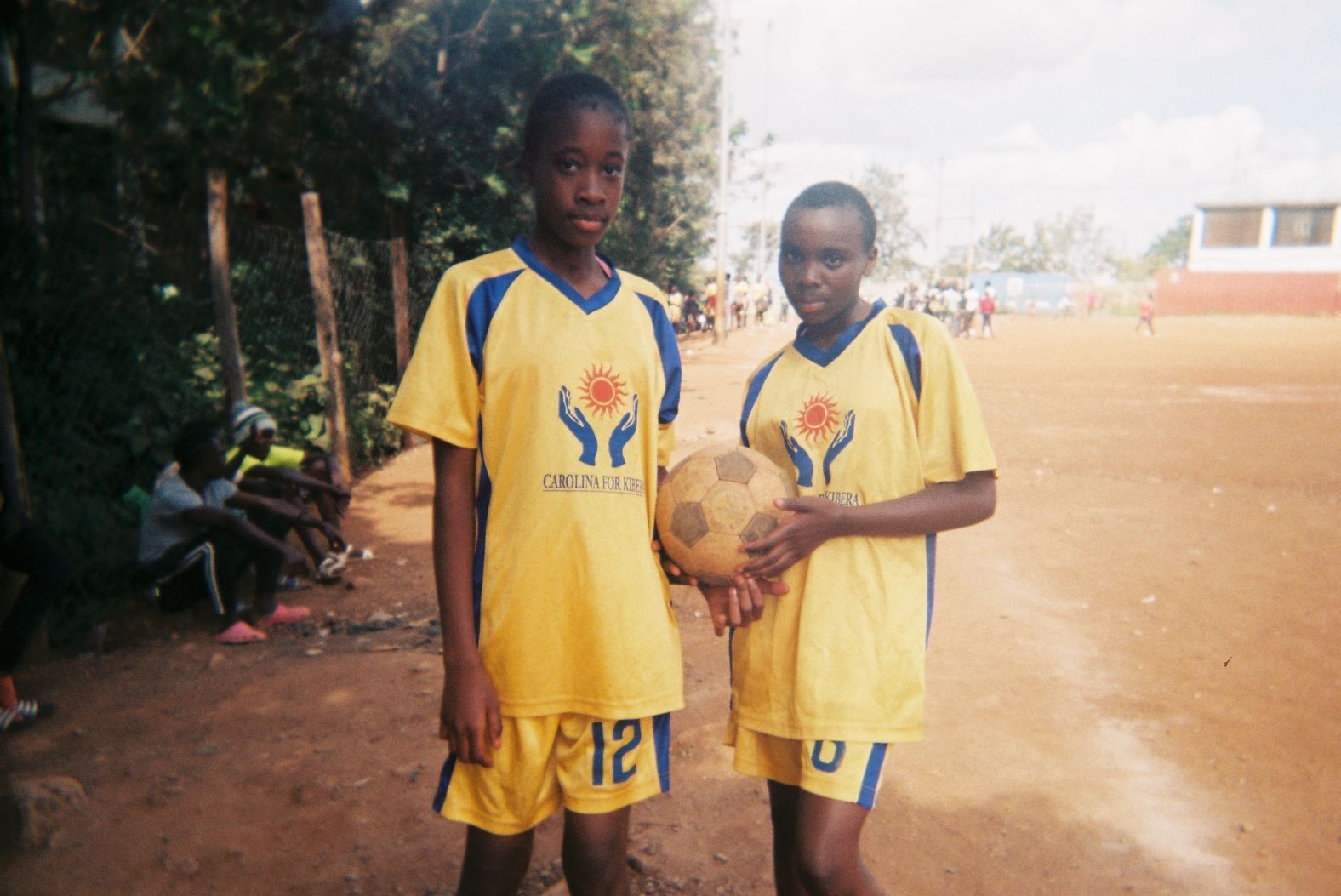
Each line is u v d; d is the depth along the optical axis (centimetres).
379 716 415
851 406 234
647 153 2005
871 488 233
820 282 234
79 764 371
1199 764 378
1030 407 1478
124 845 316
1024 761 380
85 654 500
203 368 749
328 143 1162
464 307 208
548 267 215
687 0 1529
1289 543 702
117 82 816
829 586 228
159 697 440
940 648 501
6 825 316
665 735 221
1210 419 1340
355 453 952
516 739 209
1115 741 397
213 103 912
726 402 1460
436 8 1214
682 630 533
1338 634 518
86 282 613
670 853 314
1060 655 491
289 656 496
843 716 221
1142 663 481
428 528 763
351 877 302
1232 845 322
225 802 345
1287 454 1067
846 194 235
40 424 574
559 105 207
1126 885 300
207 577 524
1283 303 5184
